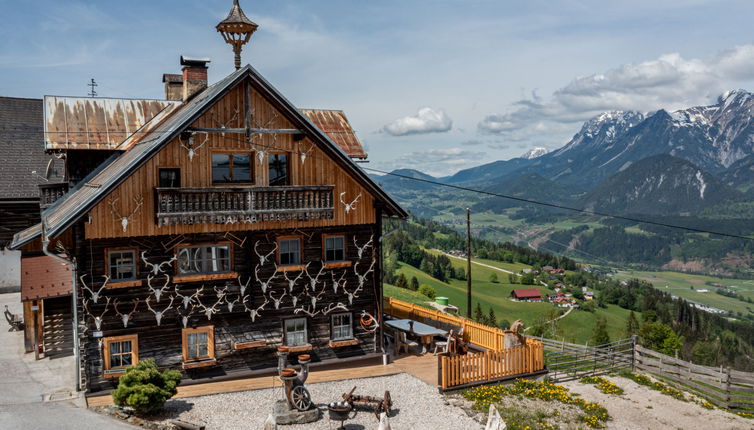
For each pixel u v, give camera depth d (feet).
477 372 78.33
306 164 81.05
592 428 68.44
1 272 122.11
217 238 76.18
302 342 82.33
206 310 75.51
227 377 77.05
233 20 81.30
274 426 56.70
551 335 282.36
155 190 71.72
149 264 72.59
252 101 77.51
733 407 81.35
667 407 77.87
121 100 93.71
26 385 72.79
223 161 77.56
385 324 96.99
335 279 83.97
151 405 63.46
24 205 122.52
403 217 87.10
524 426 65.72
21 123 131.64
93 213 68.90
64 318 88.69
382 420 57.98
